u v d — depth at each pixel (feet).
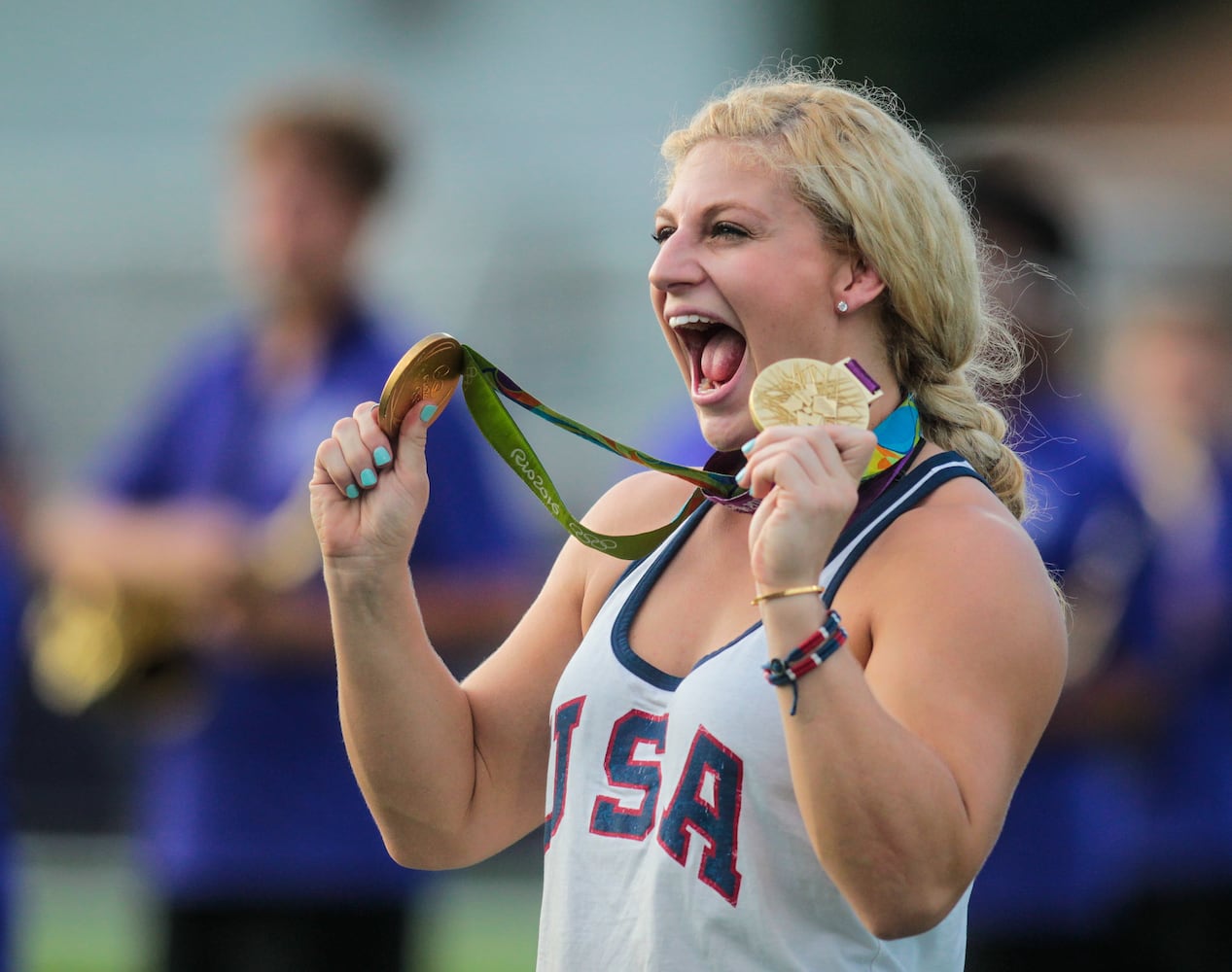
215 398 50.29
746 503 25.43
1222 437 62.90
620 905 24.45
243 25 159.94
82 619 48.70
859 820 21.61
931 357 25.90
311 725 47.93
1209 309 68.08
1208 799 55.88
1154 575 48.55
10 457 50.21
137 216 128.06
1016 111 186.39
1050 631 23.47
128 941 85.15
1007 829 48.29
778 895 23.48
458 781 27.37
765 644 23.98
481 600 48.55
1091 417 48.96
